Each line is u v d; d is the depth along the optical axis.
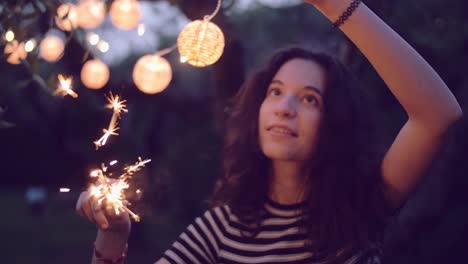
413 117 2.23
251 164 2.45
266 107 2.35
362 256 2.34
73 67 4.36
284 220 2.36
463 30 5.38
